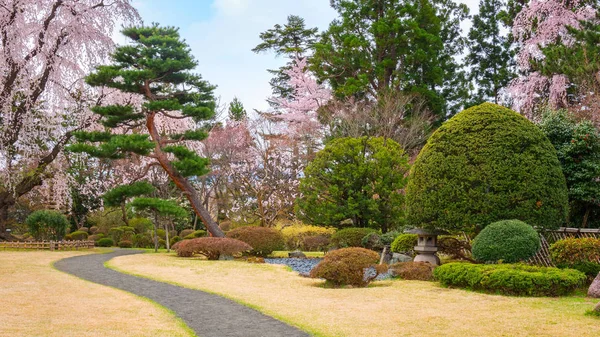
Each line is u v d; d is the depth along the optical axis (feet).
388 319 24.13
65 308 26.50
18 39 69.05
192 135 69.87
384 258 53.52
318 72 98.84
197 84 71.41
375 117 87.76
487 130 40.09
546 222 38.47
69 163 89.86
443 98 98.94
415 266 39.45
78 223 105.19
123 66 70.44
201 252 60.23
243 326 23.26
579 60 52.80
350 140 67.87
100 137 65.00
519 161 38.91
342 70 98.68
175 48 70.59
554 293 30.22
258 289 34.63
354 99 95.76
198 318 25.07
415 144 89.92
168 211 64.18
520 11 82.69
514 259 34.78
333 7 108.88
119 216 99.19
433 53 94.63
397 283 36.78
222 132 102.63
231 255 58.23
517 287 30.22
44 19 72.64
